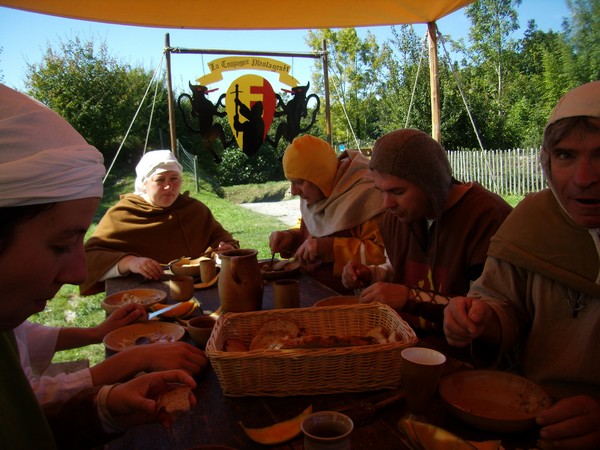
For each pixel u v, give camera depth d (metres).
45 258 0.78
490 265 1.54
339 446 0.88
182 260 3.02
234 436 1.11
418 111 21.14
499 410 1.14
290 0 4.52
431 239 2.06
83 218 0.81
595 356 1.31
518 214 1.51
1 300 0.78
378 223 2.44
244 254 1.91
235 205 14.21
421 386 1.10
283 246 3.19
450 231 1.98
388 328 1.52
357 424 1.12
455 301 1.42
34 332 1.60
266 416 1.19
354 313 1.59
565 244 1.37
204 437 1.12
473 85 22.67
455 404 1.14
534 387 1.15
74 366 3.04
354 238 2.67
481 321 1.37
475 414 1.05
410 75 21.81
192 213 3.69
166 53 6.12
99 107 19.42
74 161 0.78
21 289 0.78
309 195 2.93
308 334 1.55
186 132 20.73
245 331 1.55
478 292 1.56
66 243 0.81
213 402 1.27
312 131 26.27
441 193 1.92
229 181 21.64
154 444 1.10
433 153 1.89
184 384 1.14
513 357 1.55
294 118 6.83
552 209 1.43
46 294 0.82
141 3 4.42
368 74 28.56
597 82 1.13
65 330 1.67
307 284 2.49
